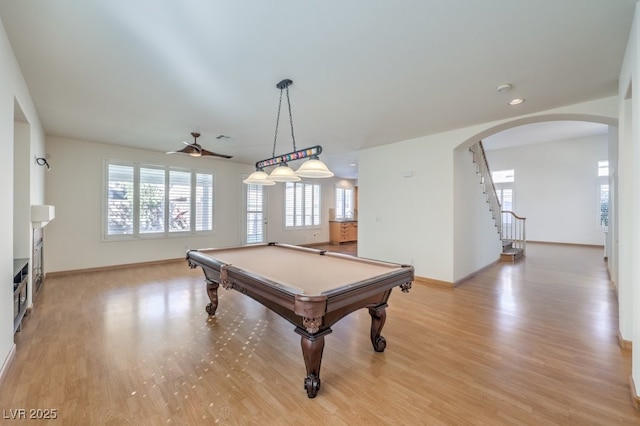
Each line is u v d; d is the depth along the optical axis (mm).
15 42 2174
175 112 3680
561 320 3201
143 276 5078
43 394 1910
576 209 8688
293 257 3205
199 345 2629
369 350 2561
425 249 4898
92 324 3053
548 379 2105
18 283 2863
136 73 2648
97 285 4504
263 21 1930
